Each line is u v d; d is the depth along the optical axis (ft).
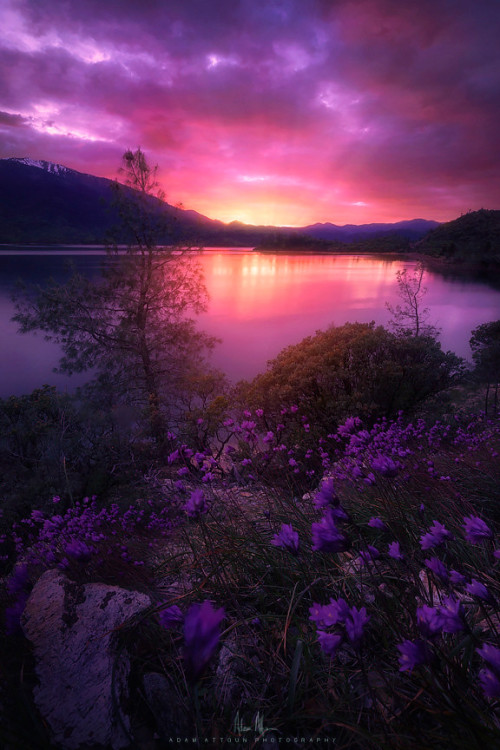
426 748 3.29
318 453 20.63
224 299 359.46
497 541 7.09
